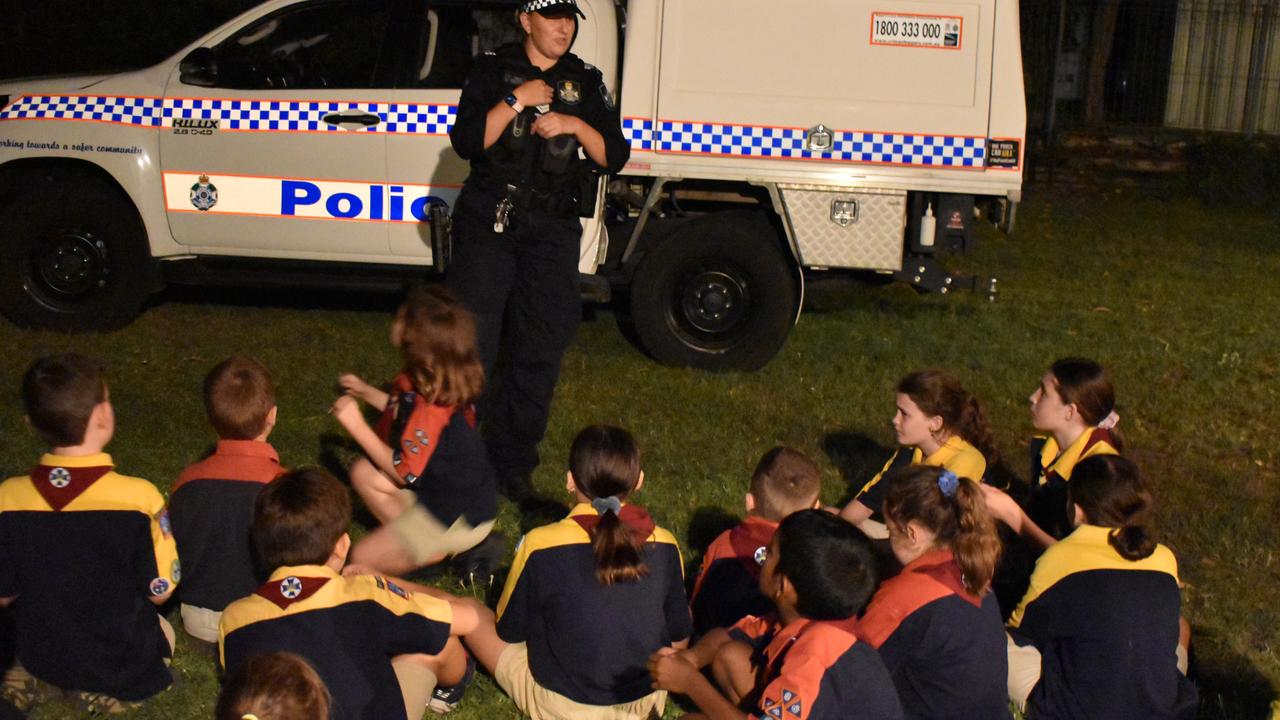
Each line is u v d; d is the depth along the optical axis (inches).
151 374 259.3
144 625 139.7
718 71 276.7
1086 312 364.2
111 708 139.4
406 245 280.1
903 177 280.1
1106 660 138.6
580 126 187.5
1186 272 435.8
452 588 170.6
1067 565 142.6
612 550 134.3
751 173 279.1
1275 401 284.7
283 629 118.8
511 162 190.4
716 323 288.0
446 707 144.9
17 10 480.4
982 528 131.2
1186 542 206.1
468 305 191.9
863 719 116.3
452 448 159.2
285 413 238.5
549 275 194.7
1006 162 280.1
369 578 127.1
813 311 349.7
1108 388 177.2
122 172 279.1
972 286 289.3
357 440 162.1
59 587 133.7
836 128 278.4
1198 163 601.9
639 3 274.4
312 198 279.3
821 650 116.3
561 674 137.3
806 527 118.7
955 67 277.9
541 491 209.0
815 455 232.7
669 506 202.4
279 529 120.9
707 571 157.6
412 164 275.6
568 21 187.6
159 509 138.6
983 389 279.4
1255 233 521.3
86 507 134.2
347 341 291.3
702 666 142.6
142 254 286.2
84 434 134.3
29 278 286.2
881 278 300.5
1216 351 324.8
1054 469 180.7
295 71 280.7
